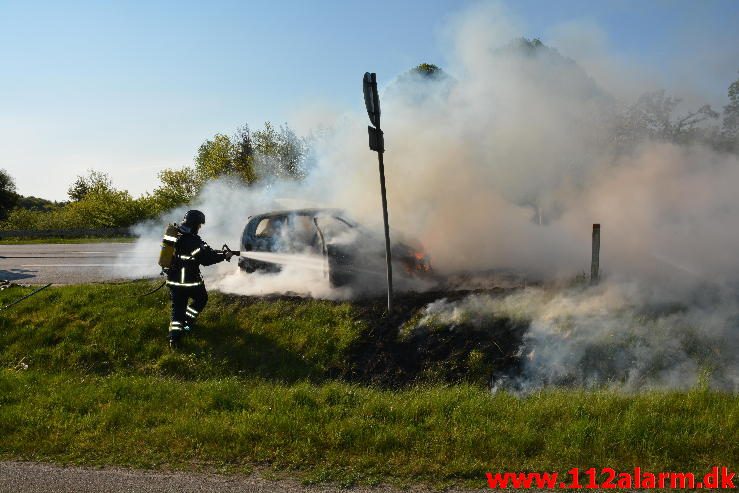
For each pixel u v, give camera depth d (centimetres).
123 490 367
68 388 581
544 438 426
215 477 388
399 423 467
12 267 1373
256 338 697
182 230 709
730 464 384
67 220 3838
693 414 456
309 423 463
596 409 468
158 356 689
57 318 763
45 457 426
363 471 392
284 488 370
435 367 612
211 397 530
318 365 642
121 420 489
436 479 380
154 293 821
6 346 723
